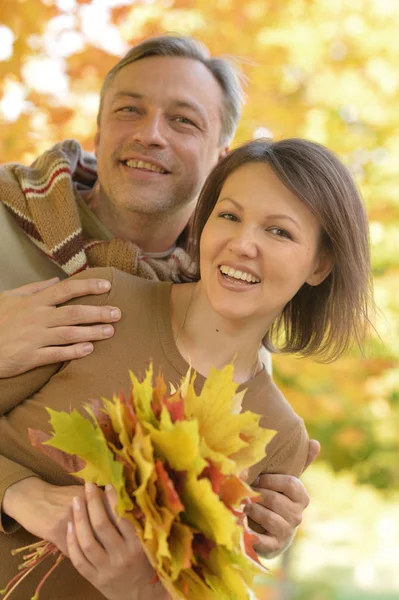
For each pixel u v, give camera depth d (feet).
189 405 4.60
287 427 6.19
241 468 4.64
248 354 6.13
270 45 13.75
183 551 4.26
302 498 6.20
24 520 5.19
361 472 19.61
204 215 6.52
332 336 6.50
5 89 11.84
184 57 7.80
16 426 5.81
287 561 20.54
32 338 5.85
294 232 5.72
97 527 4.66
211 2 13.14
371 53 14.75
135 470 4.38
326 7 14.42
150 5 12.60
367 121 15.08
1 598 5.45
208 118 7.80
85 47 12.09
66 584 5.66
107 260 7.33
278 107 14.25
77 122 12.09
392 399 16.89
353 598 22.53
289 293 5.81
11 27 11.58
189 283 6.26
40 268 7.50
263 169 5.77
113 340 5.91
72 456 4.90
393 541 21.43
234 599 4.41
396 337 15.10
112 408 4.51
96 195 8.06
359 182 15.25
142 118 7.63
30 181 7.69
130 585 4.78
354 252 6.11
